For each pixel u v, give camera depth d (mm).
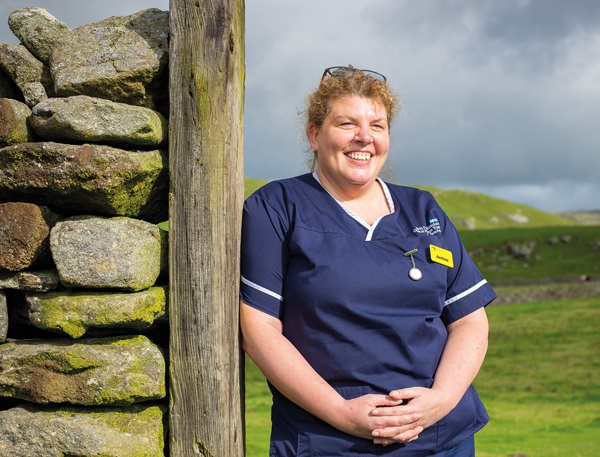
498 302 40781
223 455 3848
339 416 3572
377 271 3746
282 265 3855
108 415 3824
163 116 4078
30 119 4000
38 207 3863
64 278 3766
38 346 3840
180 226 3857
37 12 4148
